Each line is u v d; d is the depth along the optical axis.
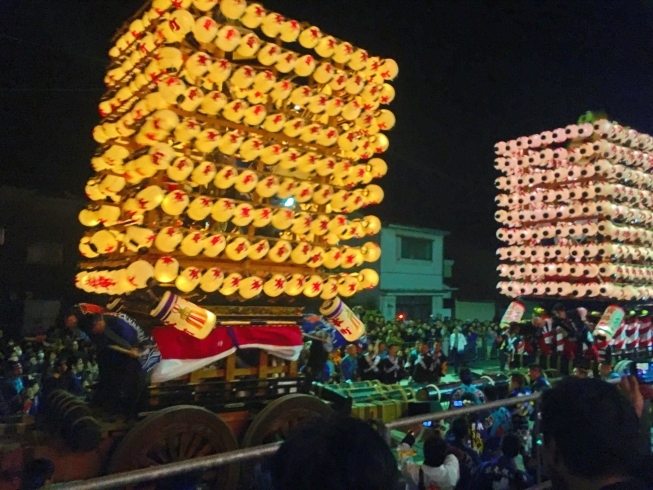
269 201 5.56
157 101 4.66
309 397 5.22
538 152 8.58
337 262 5.73
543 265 8.45
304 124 5.41
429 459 4.32
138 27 5.34
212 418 4.65
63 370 8.02
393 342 15.10
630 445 1.62
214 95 4.79
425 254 25.45
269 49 5.15
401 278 24.06
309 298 5.61
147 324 4.85
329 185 5.72
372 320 18.95
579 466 1.61
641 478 1.60
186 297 4.88
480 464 4.53
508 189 9.05
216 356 4.84
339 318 5.71
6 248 15.63
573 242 8.55
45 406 4.95
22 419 5.11
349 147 5.72
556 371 8.73
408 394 8.38
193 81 4.92
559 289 8.34
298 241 5.50
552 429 1.71
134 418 4.50
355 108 5.69
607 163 7.84
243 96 5.25
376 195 6.01
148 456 4.34
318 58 6.41
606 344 7.90
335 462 1.33
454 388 8.47
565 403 1.70
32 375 9.38
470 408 3.48
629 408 1.71
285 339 5.28
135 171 4.83
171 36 4.71
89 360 10.11
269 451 2.50
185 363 4.67
